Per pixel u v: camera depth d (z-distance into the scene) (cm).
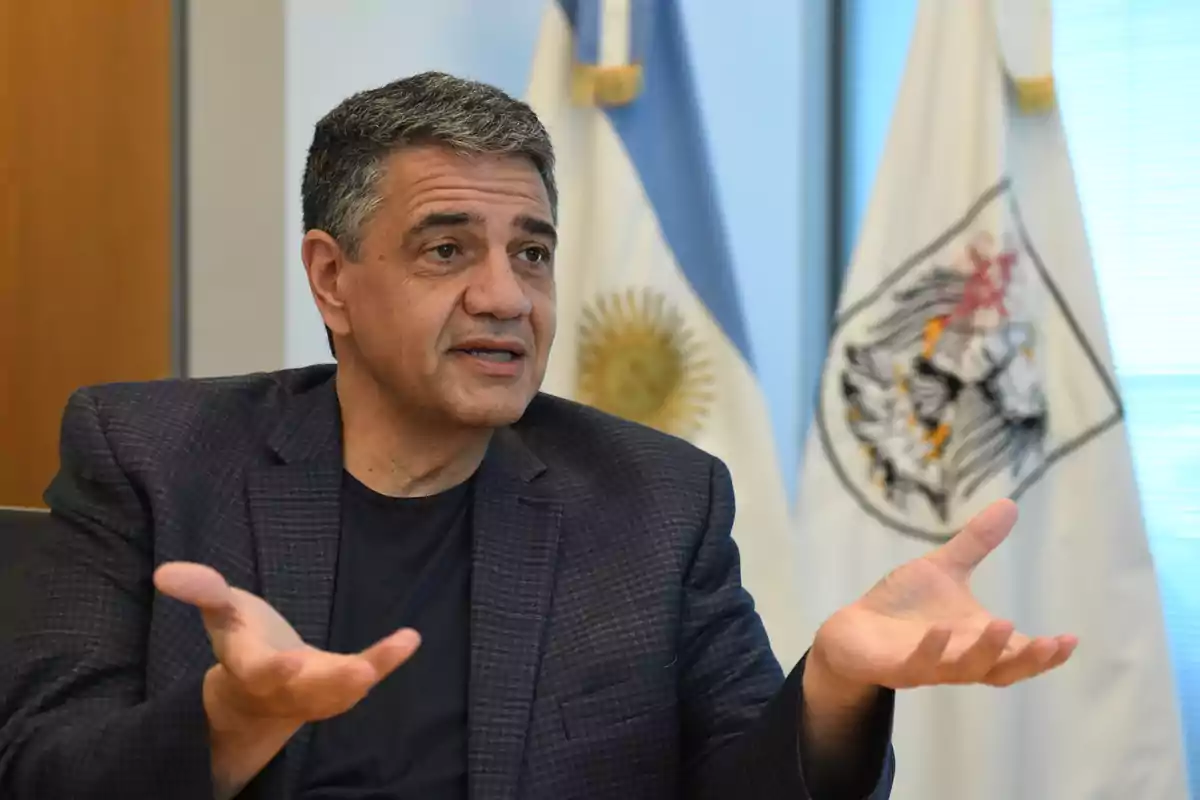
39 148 299
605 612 162
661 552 167
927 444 261
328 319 173
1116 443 257
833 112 323
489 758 149
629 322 268
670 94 277
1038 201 264
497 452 179
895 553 262
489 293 158
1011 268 257
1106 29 302
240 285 288
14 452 298
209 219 291
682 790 163
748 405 269
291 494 164
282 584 157
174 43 290
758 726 143
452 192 159
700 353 270
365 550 167
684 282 271
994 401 255
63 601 154
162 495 157
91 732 131
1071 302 261
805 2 322
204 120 291
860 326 266
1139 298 299
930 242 263
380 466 170
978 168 261
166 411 170
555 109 278
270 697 107
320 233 171
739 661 166
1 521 179
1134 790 255
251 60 287
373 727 154
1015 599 256
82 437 165
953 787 261
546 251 169
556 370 275
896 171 267
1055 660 111
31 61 299
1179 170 296
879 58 321
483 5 316
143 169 291
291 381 186
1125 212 300
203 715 122
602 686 157
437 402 160
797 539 269
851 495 265
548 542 169
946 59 266
